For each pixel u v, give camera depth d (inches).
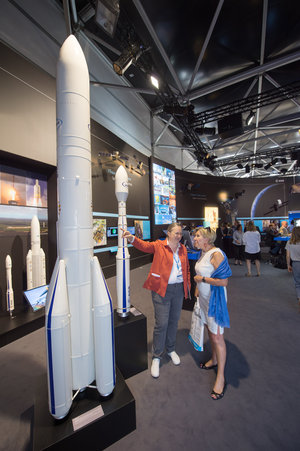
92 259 56.4
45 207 140.1
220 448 49.4
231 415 58.0
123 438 51.9
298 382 70.0
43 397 54.7
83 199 56.4
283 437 51.7
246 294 157.9
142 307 133.2
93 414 49.2
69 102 54.5
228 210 456.8
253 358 82.6
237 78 212.8
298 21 155.3
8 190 119.0
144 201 273.6
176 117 254.4
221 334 66.3
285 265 243.9
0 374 75.7
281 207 478.6
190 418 57.2
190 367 78.4
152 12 147.4
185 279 79.0
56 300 47.7
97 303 52.3
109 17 121.5
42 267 124.9
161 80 197.2
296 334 100.3
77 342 54.0
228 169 576.4
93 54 207.9
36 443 42.6
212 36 169.5
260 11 148.6
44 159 127.7
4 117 107.7
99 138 195.2
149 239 283.0
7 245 118.0
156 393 65.9
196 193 410.3
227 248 331.0
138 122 295.4
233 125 282.7
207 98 270.7
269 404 61.4
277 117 318.3
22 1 140.5
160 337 75.4
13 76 112.3
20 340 98.0
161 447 49.9
